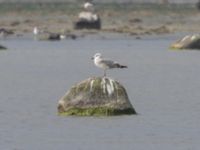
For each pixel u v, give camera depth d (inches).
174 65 2628.0
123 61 2797.7
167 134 1262.3
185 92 1809.8
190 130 1296.8
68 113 1376.7
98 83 1349.7
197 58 2896.2
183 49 3277.6
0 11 6003.9
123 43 3863.2
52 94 1774.1
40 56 3051.2
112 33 4483.3
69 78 2172.7
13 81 2082.9
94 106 1362.0
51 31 4579.2
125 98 1379.2
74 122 1336.1
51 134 1266.0
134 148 1171.9
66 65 2642.7
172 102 1621.6
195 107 1547.7
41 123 1354.6
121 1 7224.4
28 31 4628.4
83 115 1369.3
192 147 1176.8
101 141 1217.4
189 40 3284.9
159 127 1317.7
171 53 3164.4
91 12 4655.5
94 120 1343.5
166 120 1382.9
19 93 1792.6
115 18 5733.3
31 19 5565.9
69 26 4958.2
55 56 3053.6
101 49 3447.3
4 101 1641.2
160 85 1968.5
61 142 1210.6
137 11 6033.5
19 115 1445.6
